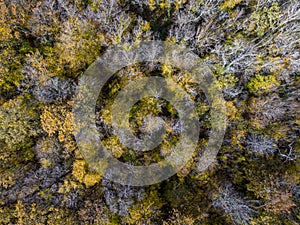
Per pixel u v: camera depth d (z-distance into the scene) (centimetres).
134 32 1953
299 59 1847
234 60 1906
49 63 1836
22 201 1673
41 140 1795
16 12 1717
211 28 1956
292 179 1859
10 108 1697
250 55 1919
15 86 1809
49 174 1784
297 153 1945
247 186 1933
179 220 1767
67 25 1764
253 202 1912
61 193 1759
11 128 1697
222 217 1930
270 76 1950
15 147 1766
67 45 1820
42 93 1798
